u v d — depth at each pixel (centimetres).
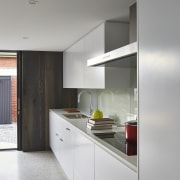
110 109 372
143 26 130
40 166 438
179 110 101
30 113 539
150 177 124
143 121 131
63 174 397
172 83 106
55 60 550
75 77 434
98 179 216
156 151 118
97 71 319
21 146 546
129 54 193
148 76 125
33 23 307
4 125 653
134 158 167
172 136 106
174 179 104
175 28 104
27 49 515
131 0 230
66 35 374
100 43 307
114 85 300
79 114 444
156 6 117
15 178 379
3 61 638
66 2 235
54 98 550
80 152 279
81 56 395
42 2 233
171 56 106
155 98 119
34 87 540
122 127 303
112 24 299
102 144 207
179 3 101
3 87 646
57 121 442
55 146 463
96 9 255
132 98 304
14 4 238
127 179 161
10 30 342
